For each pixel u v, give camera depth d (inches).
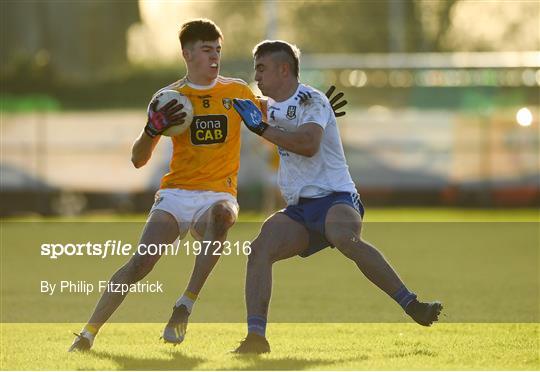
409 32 7199.8
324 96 1099.9
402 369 957.8
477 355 1055.0
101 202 4178.2
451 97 4837.6
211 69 1091.9
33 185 4165.8
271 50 1091.9
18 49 6491.1
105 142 4210.1
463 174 4389.8
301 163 1097.4
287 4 7357.3
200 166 1099.9
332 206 1088.2
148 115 1075.3
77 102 4817.9
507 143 4387.3
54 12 6815.9
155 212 1101.7
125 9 7121.1
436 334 1234.6
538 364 996.6
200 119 1092.5
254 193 4069.9
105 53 6978.4
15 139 4190.5
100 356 1049.5
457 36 7367.1
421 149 4399.6
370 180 4399.6
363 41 7342.5
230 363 995.9
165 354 1067.9
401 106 4872.0
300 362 1002.1
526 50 7396.7
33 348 1115.3
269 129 1059.3
